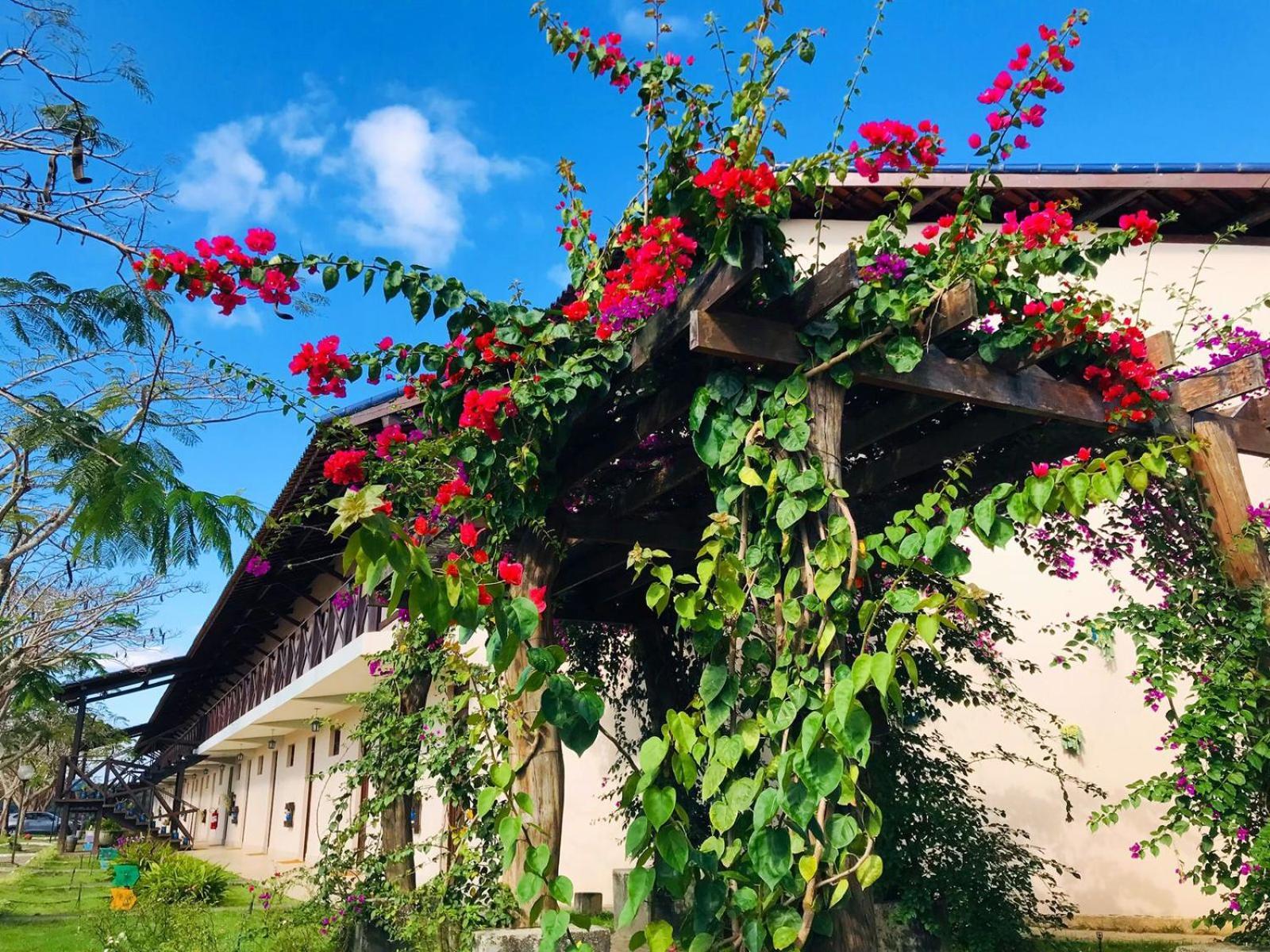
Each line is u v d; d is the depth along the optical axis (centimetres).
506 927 429
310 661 1114
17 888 1239
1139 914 673
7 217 405
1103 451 380
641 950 450
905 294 289
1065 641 721
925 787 454
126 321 371
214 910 871
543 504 354
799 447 262
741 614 257
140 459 283
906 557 248
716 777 231
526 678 208
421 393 358
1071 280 740
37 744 2536
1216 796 328
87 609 1064
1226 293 766
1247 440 387
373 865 543
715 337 270
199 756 2431
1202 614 359
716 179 255
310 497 491
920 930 425
